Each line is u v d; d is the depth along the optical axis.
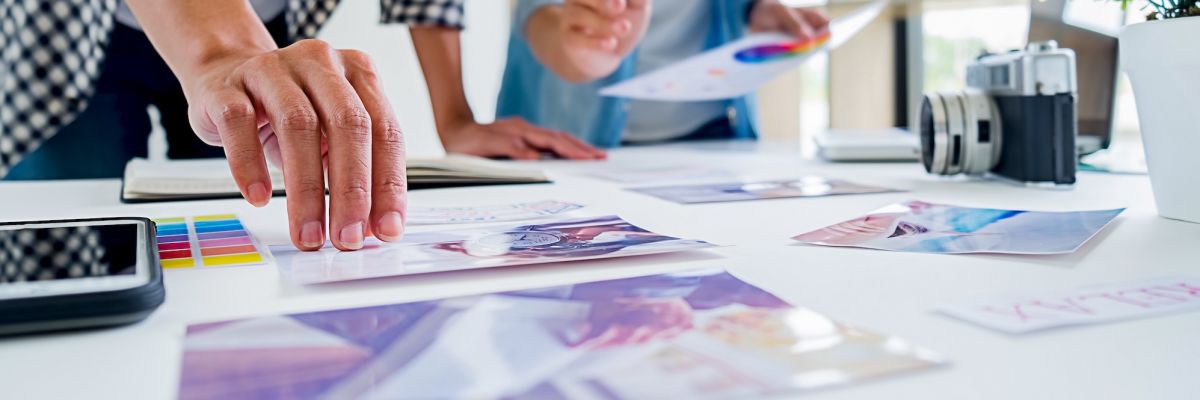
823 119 1.98
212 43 0.57
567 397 0.21
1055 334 0.27
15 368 0.25
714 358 0.24
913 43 1.78
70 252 0.35
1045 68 0.66
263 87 0.47
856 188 0.69
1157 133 0.49
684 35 1.60
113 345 0.27
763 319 0.28
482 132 1.18
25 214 0.60
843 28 1.19
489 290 0.34
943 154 0.72
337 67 0.49
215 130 0.53
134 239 0.38
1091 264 0.38
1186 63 0.45
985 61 0.74
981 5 1.46
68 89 1.03
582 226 0.50
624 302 0.30
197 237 0.48
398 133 0.47
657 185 0.76
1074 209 0.55
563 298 0.31
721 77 1.11
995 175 0.75
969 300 0.31
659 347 0.25
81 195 0.72
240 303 0.32
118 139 1.18
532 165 1.03
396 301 0.32
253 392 0.22
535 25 1.36
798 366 0.23
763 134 1.99
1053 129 0.66
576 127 1.52
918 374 0.23
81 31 1.02
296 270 0.37
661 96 1.16
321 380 0.23
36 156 1.13
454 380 0.23
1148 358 0.24
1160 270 0.36
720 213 0.56
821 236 0.45
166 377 0.24
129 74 1.17
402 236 0.46
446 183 0.76
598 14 1.22
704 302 0.30
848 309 0.30
